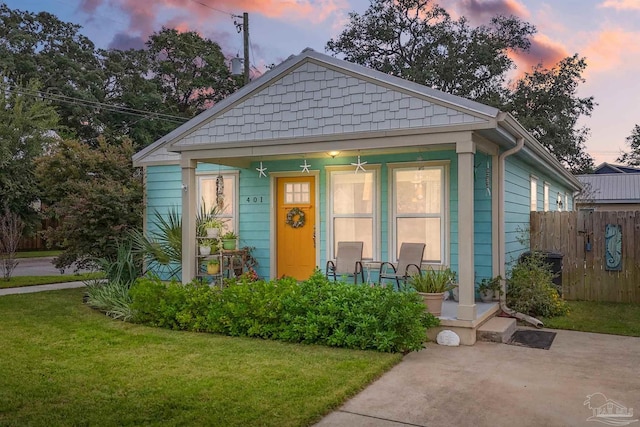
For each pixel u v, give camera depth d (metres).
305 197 9.80
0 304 9.14
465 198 6.66
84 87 30.88
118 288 8.68
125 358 5.56
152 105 32.28
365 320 5.88
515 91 27.16
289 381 4.74
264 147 8.12
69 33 33.44
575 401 4.41
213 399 4.29
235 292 6.89
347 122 7.55
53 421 3.85
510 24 27.69
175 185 10.88
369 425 3.89
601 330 7.37
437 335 6.61
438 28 27.61
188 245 8.62
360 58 28.36
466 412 4.16
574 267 10.19
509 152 8.17
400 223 8.87
